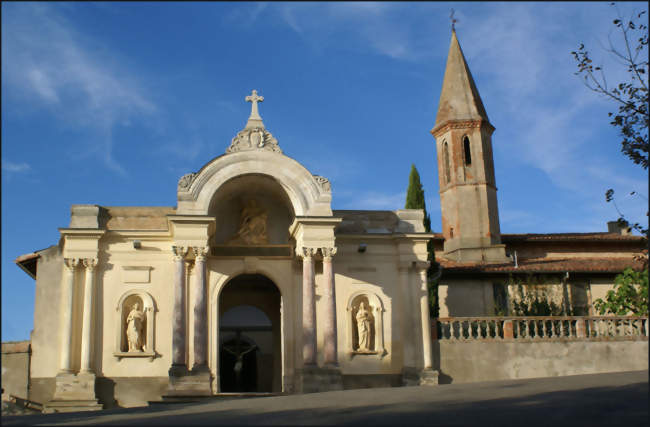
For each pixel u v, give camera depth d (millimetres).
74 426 19438
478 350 34250
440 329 34906
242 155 33625
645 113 23562
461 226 48969
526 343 34281
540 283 42188
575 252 48781
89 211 34031
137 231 33844
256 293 38938
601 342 34281
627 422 15766
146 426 18141
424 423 16500
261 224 35625
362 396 23344
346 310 34719
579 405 17766
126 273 33750
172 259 34094
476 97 52438
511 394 20750
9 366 33000
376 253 35531
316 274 34531
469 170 50125
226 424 17828
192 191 32781
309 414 19000
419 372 33719
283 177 33688
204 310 31859
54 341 33250
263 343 45688
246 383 45250
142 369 32875
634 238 47875
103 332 33031
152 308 33438
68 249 33156
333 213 35938
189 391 30922
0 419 23109
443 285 42188
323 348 33625
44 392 32656
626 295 35844
